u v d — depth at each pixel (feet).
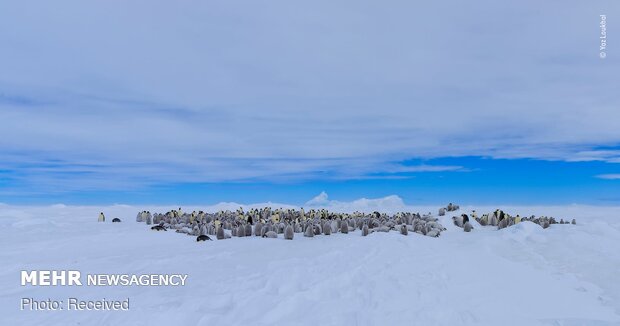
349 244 48.88
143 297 29.99
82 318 26.55
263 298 29.45
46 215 99.30
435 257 42.22
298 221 71.15
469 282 35.04
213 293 30.78
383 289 32.09
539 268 40.55
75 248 52.08
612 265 41.19
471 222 67.56
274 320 26.45
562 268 40.55
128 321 25.71
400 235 54.65
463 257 42.78
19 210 104.22
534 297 32.63
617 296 33.50
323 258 41.47
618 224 62.49
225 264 40.16
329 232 60.95
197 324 25.61
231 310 27.76
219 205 124.88
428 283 34.09
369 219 68.49
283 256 43.32
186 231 66.18
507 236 53.42
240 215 82.07
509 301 31.40
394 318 27.07
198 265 39.83
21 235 63.98
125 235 63.26
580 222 65.62
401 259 40.98
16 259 44.21
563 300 32.48
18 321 26.12
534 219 66.18
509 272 38.47
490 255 44.47
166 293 30.89
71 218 94.12
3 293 31.73
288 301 28.89
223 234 60.13
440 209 77.97
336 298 30.42
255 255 44.47
